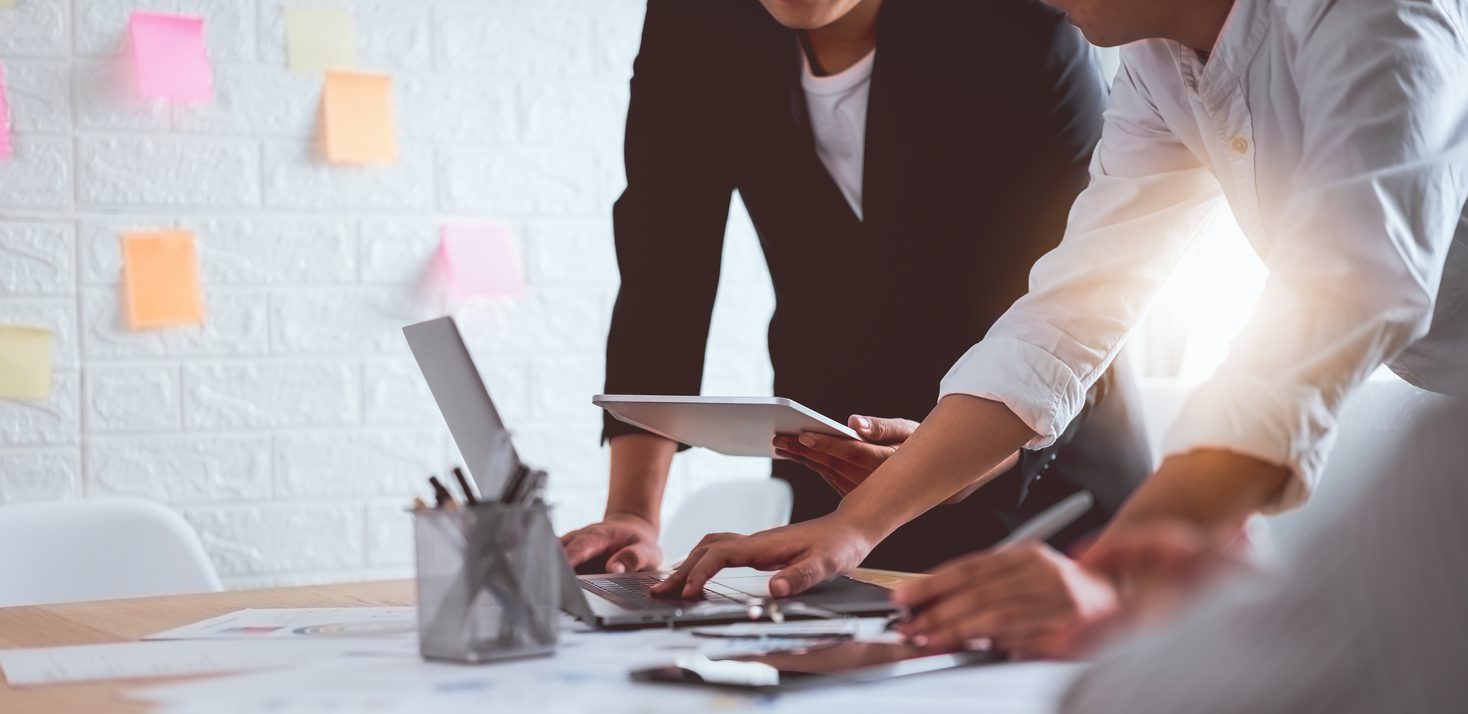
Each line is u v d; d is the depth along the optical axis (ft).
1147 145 4.03
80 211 7.46
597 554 4.44
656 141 5.39
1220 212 4.18
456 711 2.15
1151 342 8.86
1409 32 2.81
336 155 7.93
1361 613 0.95
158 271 7.58
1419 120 2.74
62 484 7.39
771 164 5.35
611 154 8.61
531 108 8.42
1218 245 8.44
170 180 7.63
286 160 7.86
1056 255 4.11
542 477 2.66
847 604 3.18
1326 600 0.98
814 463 4.25
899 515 3.68
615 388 5.34
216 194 7.72
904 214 5.21
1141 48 3.77
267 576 7.77
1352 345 2.58
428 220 8.16
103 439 7.48
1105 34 3.54
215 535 7.68
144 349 7.57
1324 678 0.95
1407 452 1.00
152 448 7.57
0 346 7.28
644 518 4.91
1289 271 2.72
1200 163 4.01
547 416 8.40
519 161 8.39
